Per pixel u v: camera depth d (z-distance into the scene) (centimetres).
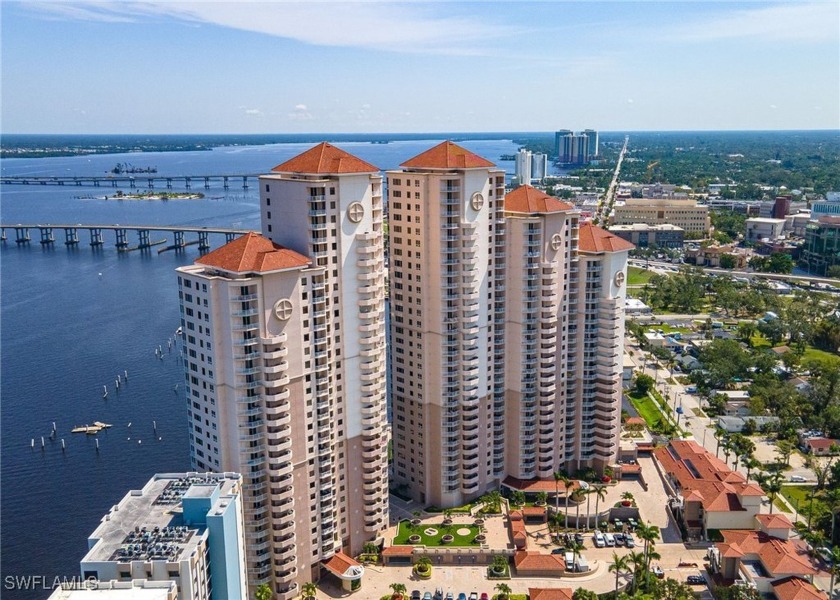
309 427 17638
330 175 17388
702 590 17862
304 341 17150
